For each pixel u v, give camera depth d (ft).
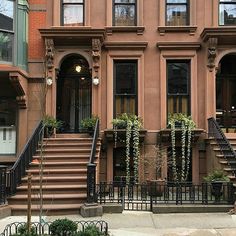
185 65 52.75
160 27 52.13
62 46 51.80
